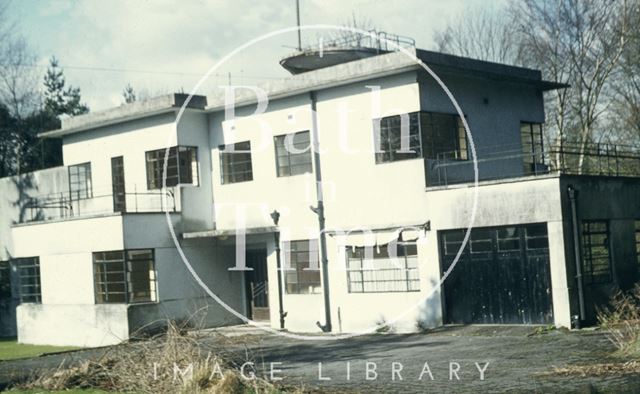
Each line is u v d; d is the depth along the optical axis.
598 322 21.47
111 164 29.80
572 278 20.91
